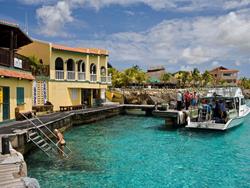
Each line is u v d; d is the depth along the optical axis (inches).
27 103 839.1
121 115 1398.9
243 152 627.8
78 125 1015.6
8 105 703.7
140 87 2632.9
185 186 420.2
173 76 3735.2
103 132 880.9
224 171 491.2
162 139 772.6
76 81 1234.0
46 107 998.4
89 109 1182.9
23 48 1160.2
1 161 355.9
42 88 1069.8
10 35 751.7
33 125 629.9
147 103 1754.4
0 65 660.1
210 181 441.4
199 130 867.4
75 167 500.7
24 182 283.1
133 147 672.4
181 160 560.1
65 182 425.4
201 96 995.9
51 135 706.8
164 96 2062.0
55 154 577.9
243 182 437.4
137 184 425.4
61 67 1190.3
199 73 3750.0
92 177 451.5
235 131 898.7
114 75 2573.8
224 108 865.5
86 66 1284.4
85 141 738.2
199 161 554.3
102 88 1400.1
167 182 435.2
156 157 582.2
